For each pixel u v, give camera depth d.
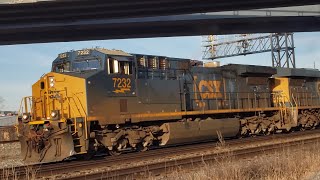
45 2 26.55
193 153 15.86
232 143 18.83
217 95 21.17
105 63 15.91
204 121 19.42
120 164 13.53
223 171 10.17
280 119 24.81
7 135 26.17
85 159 15.36
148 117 17.11
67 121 14.56
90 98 15.12
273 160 11.98
